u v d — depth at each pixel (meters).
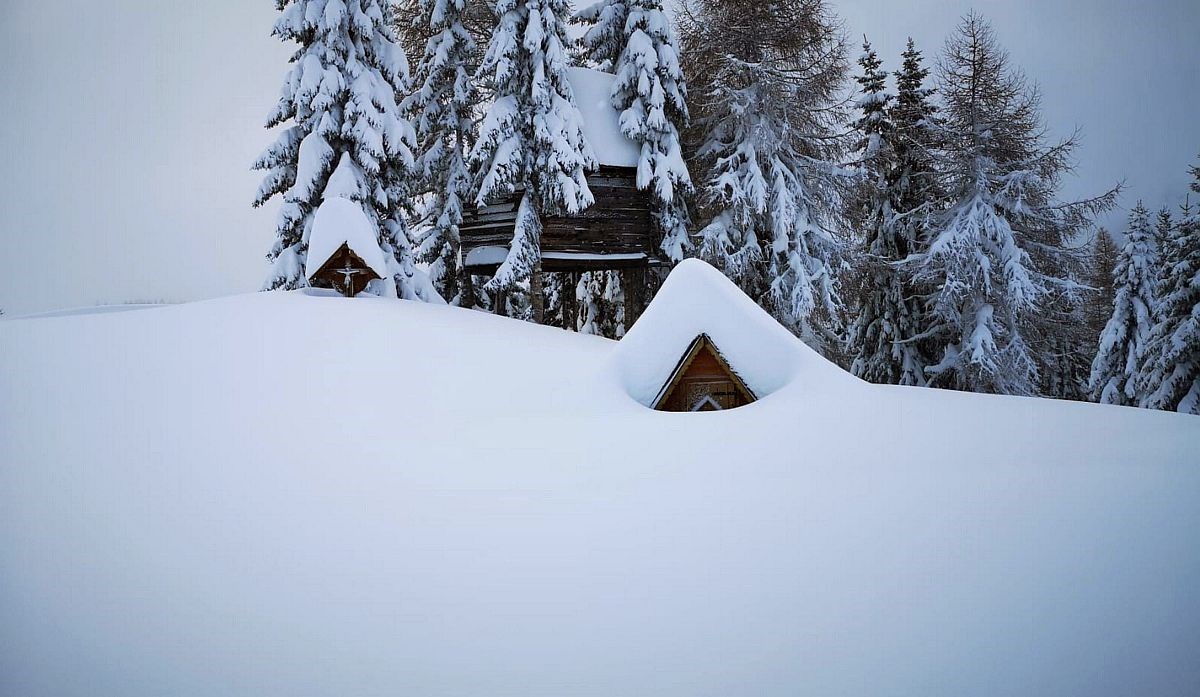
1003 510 4.38
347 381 9.20
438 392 8.81
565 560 3.85
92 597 3.44
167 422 7.16
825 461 5.59
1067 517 4.23
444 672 2.76
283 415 7.57
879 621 3.05
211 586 3.57
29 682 2.68
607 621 3.15
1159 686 2.52
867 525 4.21
